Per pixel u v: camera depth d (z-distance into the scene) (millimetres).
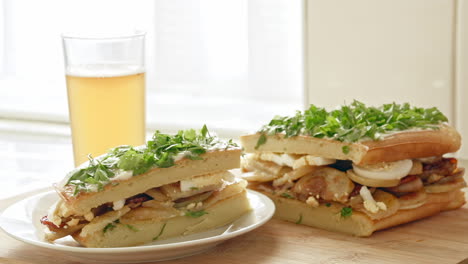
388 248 729
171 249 674
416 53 1070
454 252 718
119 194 709
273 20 1266
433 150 782
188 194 737
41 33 1512
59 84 1528
